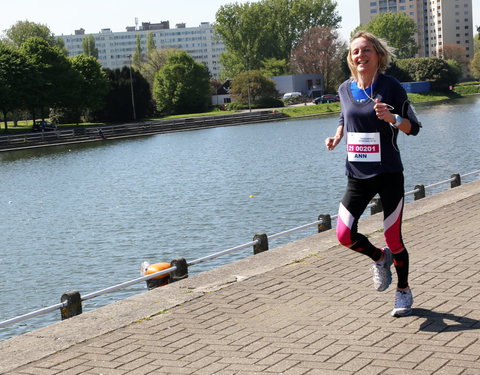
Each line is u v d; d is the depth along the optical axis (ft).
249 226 69.36
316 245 28.66
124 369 15.65
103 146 228.63
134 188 111.75
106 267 56.54
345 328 17.37
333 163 126.52
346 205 17.29
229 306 20.39
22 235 75.20
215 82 473.26
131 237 68.39
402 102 16.63
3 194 117.19
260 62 475.31
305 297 20.76
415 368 14.33
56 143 245.04
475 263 23.45
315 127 254.27
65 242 68.90
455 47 640.58
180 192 101.45
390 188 16.98
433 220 33.47
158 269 29.76
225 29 483.51
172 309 20.54
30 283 52.85
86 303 45.44
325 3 500.74
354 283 22.03
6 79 264.93
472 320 17.12
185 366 15.53
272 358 15.60
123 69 335.26
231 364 15.42
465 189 42.86
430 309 18.38
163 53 426.51
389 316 18.08
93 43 605.31
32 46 282.97
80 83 294.05
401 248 17.58
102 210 89.76
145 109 343.26
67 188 119.44
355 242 17.26
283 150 165.37
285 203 82.74
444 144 148.66
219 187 103.65
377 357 15.14
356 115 16.88
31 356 17.04
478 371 13.91
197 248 60.85
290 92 437.58
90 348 17.37
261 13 485.15
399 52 526.16
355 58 16.85
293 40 496.64
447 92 430.20
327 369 14.65
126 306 21.04
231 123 321.11
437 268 23.16
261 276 23.95
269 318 18.84
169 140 240.94
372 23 535.19
